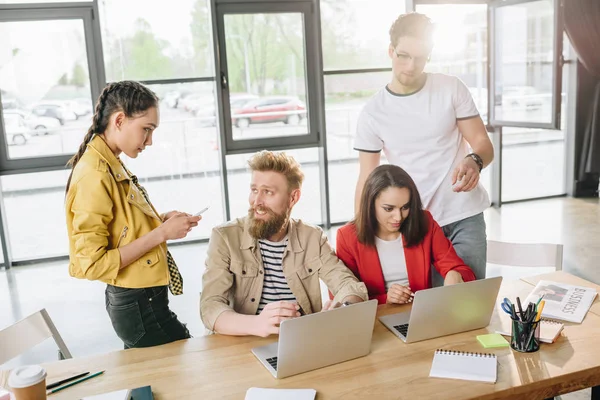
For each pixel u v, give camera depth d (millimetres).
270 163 1939
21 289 4723
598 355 1603
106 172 1980
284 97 5672
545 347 1667
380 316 1928
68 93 5234
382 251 2193
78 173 1969
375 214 2119
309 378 1541
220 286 1980
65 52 5160
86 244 1937
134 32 5277
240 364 1637
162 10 5293
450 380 1499
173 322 2174
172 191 5820
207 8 5363
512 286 2164
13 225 5453
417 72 2352
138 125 2025
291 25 5539
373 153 2594
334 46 5734
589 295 2014
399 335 1768
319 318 1529
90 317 4062
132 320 2078
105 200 1956
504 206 6566
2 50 5047
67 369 1650
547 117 5969
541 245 2463
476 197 2514
